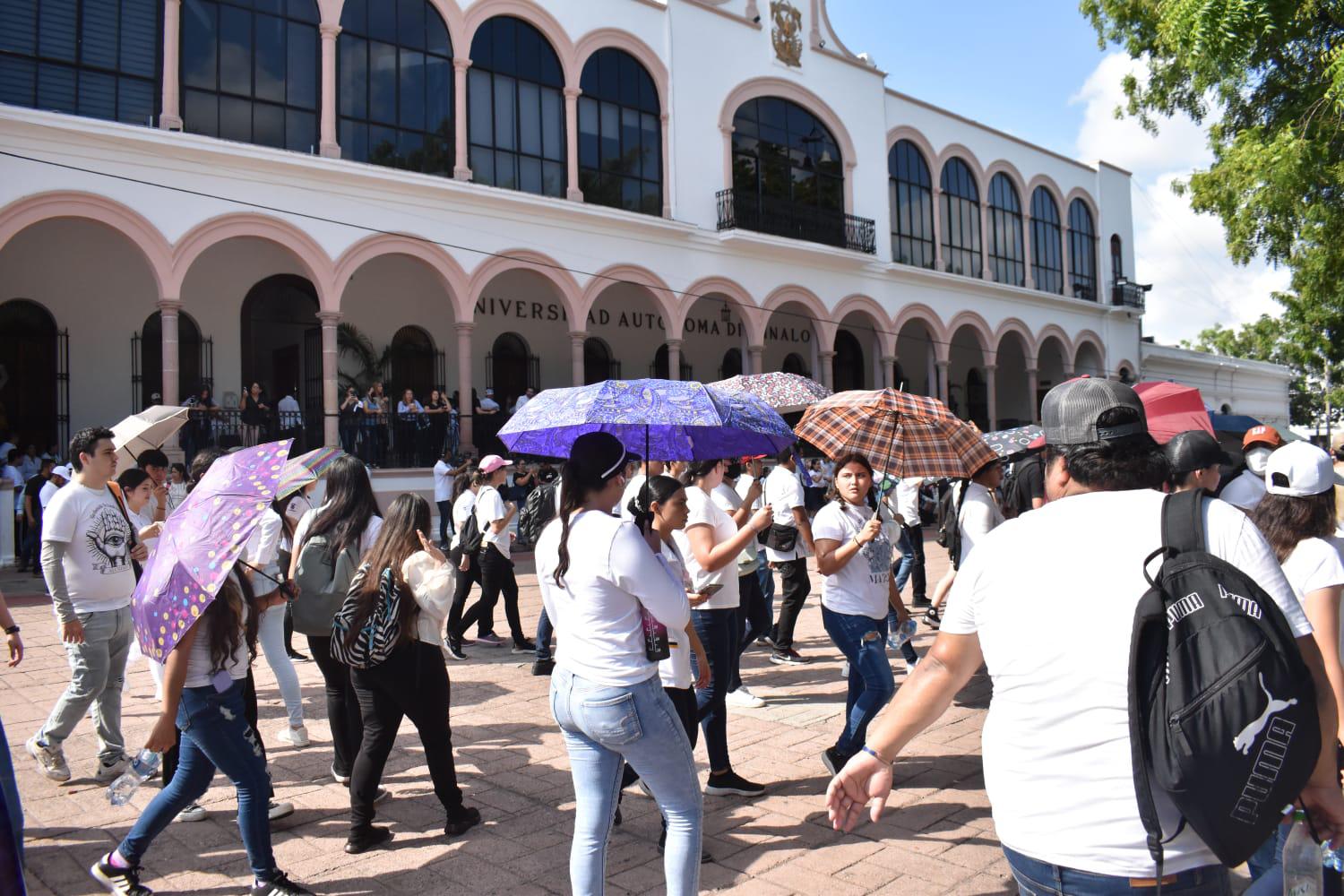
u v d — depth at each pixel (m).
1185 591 1.89
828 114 25.98
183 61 15.95
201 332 18.64
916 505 11.41
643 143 22.16
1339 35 11.44
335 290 17.34
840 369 31.03
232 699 3.98
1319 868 2.53
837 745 5.52
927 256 29.16
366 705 4.56
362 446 17.95
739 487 9.17
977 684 7.87
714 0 23.70
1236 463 7.20
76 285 17.42
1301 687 1.79
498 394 22.72
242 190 16.31
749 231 23.05
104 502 5.54
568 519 3.51
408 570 4.49
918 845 4.61
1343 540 3.43
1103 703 1.95
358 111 17.77
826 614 5.43
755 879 4.24
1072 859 1.95
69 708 5.41
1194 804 1.78
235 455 4.16
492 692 7.69
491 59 19.62
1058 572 2.07
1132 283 36.75
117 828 4.90
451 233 18.78
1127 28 14.48
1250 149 12.23
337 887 4.20
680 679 4.43
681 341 22.48
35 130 14.33
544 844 4.65
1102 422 2.32
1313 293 14.48
